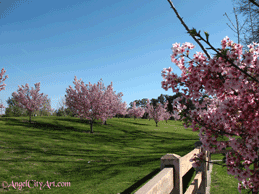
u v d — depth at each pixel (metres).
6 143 15.16
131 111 63.22
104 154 14.09
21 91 26.88
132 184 6.16
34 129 23.02
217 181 4.91
